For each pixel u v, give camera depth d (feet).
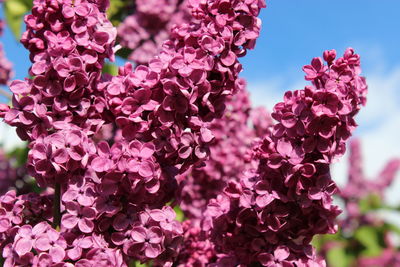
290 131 1.76
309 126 1.73
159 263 1.84
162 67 1.79
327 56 1.79
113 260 1.73
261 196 1.79
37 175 1.82
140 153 1.76
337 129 1.75
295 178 1.76
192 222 2.37
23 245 1.73
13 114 1.77
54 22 1.79
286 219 1.82
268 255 1.83
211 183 2.58
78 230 1.78
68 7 1.78
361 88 1.78
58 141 1.74
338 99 1.71
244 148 2.68
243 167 2.63
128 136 1.79
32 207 1.90
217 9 1.82
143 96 1.78
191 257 2.10
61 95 1.77
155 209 1.81
